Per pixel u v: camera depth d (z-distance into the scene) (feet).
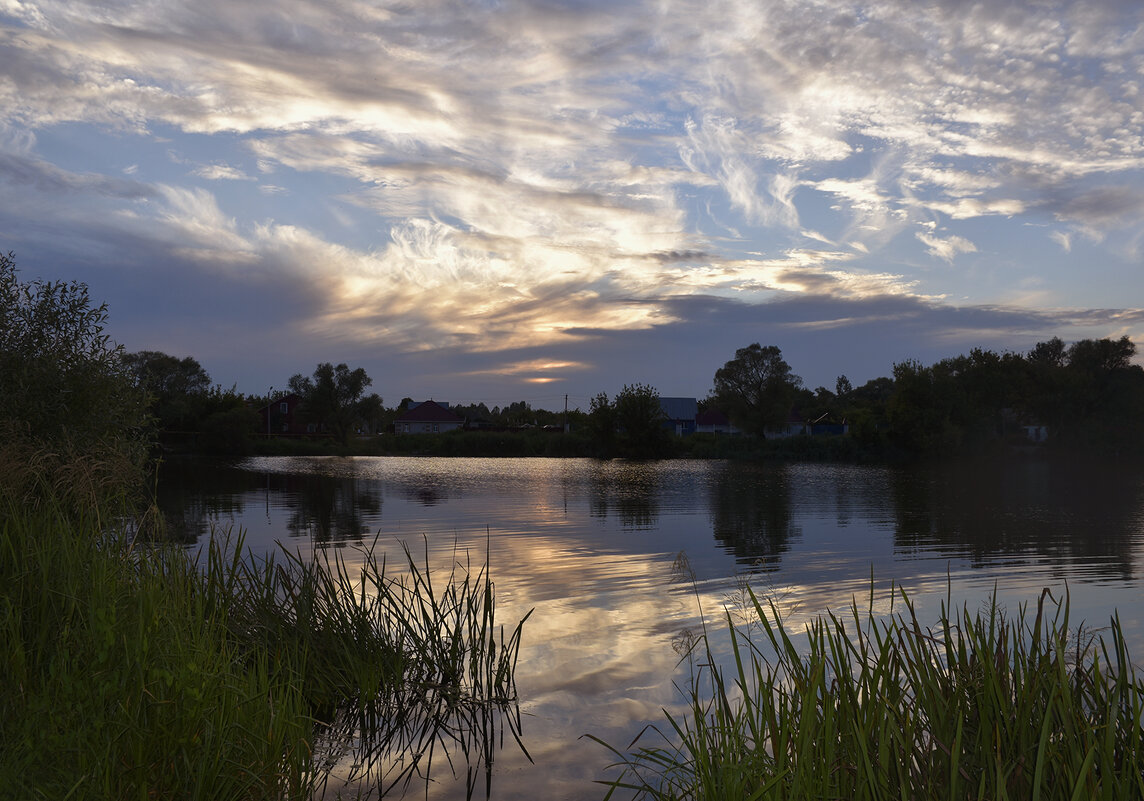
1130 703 10.14
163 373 259.80
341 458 194.39
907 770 9.28
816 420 346.74
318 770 14.64
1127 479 114.01
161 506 68.18
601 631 24.91
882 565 38.22
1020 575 35.19
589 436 224.53
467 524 56.08
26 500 18.61
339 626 20.29
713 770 10.61
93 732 10.52
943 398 187.73
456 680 19.63
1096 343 209.36
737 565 38.29
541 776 14.46
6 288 28.22
